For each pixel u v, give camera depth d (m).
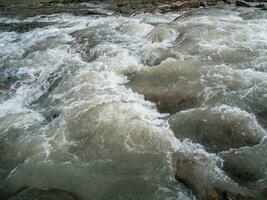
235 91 11.06
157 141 9.40
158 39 15.30
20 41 18.17
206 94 11.04
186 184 8.09
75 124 10.33
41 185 8.59
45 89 13.27
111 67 13.33
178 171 8.33
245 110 10.38
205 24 16.22
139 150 9.22
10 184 8.78
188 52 13.64
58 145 9.71
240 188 7.78
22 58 15.76
